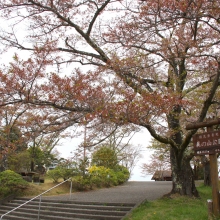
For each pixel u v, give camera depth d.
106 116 7.48
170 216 9.13
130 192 16.83
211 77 10.92
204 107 10.82
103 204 12.26
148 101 7.55
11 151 9.03
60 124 9.20
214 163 7.99
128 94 7.64
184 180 12.40
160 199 11.92
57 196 16.28
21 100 8.48
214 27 8.79
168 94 8.30
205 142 8.09
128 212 10.38
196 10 7.90
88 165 22.02
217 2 7.73
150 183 26.05
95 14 12.05
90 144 9.47
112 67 9.34
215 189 7.85
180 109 11.43
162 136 11.21
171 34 11.20
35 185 18.53
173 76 11.16
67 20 11.74
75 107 8.53
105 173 22.08
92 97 8.09
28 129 9.11
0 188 16.53
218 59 9.58
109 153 24.67
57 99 8.22
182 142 11.95
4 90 8.06
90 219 10.99
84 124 8.09
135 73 9.56
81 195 16.31
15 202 15.41
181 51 9.93
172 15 8.15
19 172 23.14
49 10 11.16
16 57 8.75
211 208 7.81
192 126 8.56
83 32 12.25
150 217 9.25
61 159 22.56
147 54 9.99
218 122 7.91
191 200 11.40
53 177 20.08
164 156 22.81
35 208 13.70
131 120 7.76
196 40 9.95
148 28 8.98
